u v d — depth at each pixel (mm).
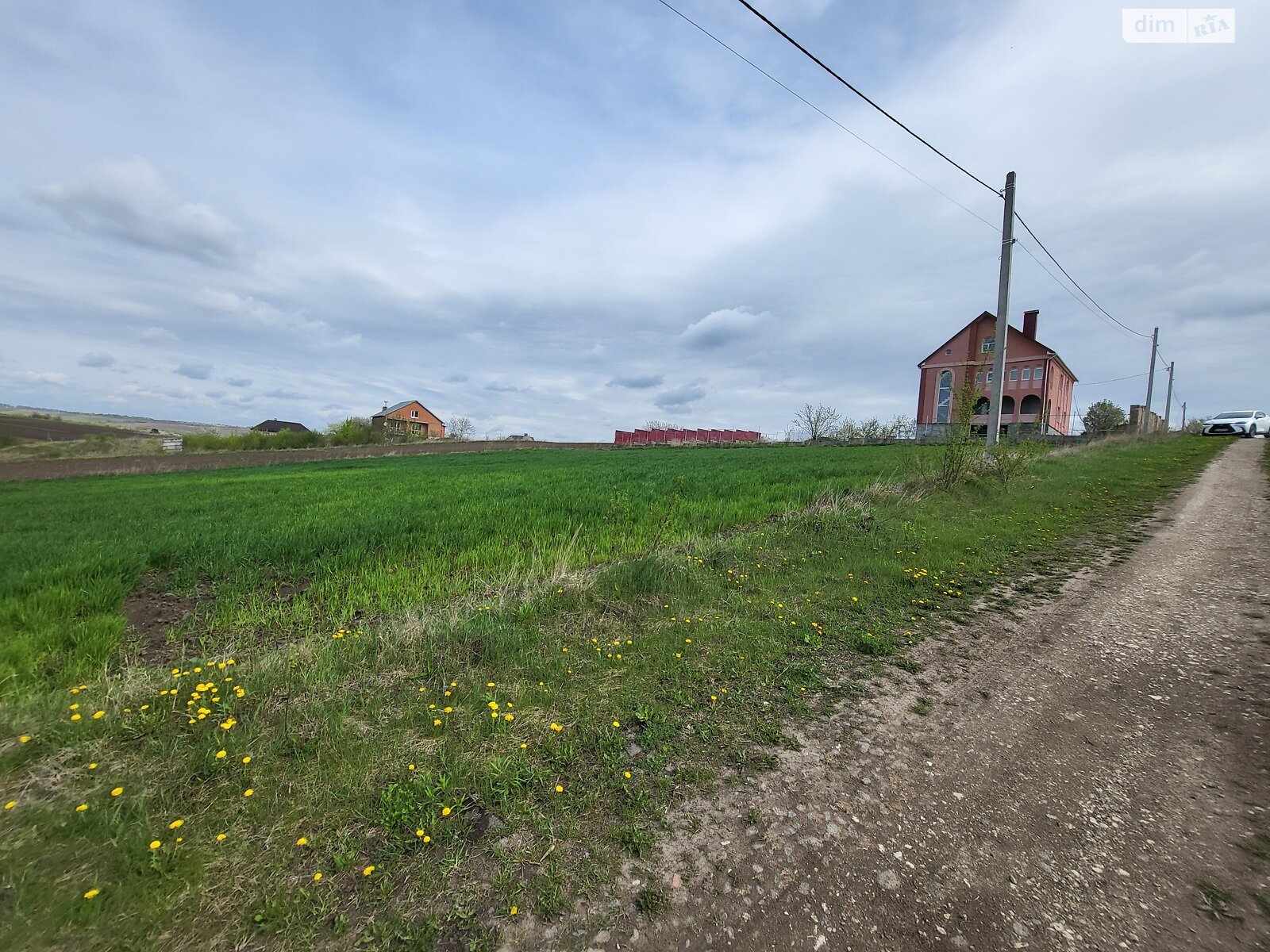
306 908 2051
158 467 38844
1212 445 22688
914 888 2123
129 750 2967
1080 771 2836
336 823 2475
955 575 6410
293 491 17766
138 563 7410
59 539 9430
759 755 3047
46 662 4371
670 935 1954
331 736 3102
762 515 10477
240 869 2217
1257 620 4711
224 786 2682
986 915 1984
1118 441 26391
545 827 2480
